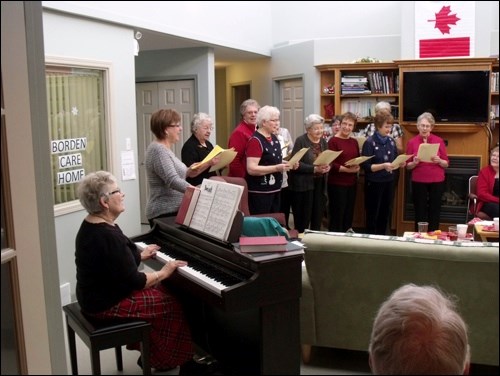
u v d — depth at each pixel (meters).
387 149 4.94
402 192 5.48
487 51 5.45
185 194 2.97
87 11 3.34
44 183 1.58
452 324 1.09
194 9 4.50
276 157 3.81
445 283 2.46
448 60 5.35
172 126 3.26
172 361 2.58
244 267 2.41
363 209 5.57
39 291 1.56
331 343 2.69
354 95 5.86
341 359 2.76
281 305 2.41
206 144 4.04
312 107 6.04
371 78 5.80
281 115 6.41
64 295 3.32
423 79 5.41
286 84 6.32
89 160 3.76
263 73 6.48
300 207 4.61
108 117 3.75
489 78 5.26
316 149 4.61
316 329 2.70
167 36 4.30
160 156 3.20
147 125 5.42
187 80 5.29
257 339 2.73
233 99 7.07
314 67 5.98
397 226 5.52
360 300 2.60
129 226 4.05
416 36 5.59
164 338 2.55
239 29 5.41
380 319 1.14
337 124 5.13
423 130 4.92
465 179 5.40
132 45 3.91
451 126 5.35
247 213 3.64
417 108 5.45
